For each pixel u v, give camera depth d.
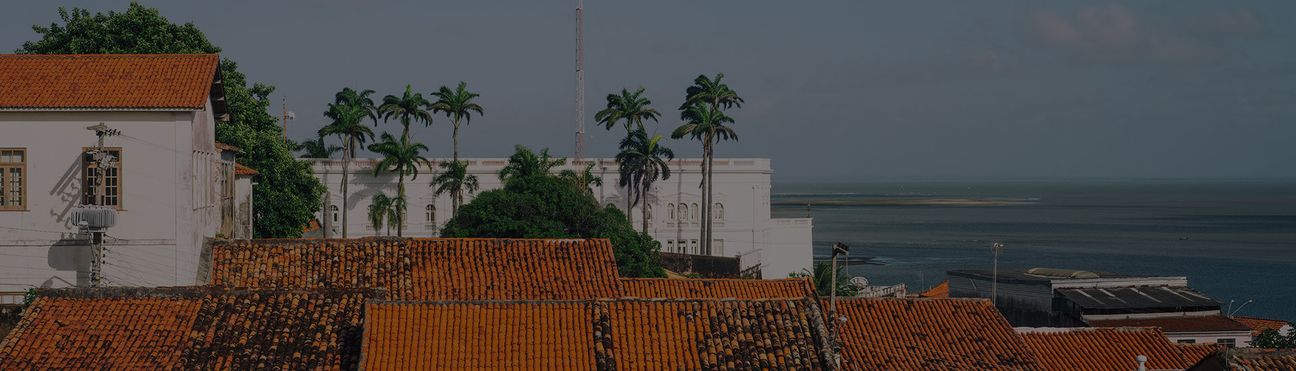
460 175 169.38
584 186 160.00
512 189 123.31
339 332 55.22
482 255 71.12
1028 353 67.38
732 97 166.75
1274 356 57.84
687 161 186.00
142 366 52.25
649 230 184.75
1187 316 113.19
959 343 67.94
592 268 71.12
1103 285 119.94
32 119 66.94
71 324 54.56
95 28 112.00
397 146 166.75
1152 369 72.50
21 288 67.06
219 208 80.06
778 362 53.28
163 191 67.50
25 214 67.06
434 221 180.88
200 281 67.81
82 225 66.25
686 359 53.03
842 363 62.16
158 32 113.19
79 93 67.38
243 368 52.44
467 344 52.97
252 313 56.06
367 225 180.38
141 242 67.19
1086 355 74.19
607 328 54.19
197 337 54.22
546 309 55.31
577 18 185.38
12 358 52.06
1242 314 187.00
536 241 72.94
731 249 186.38
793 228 193.00
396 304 54.72
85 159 67.19
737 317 55.78
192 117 67.81
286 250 69.75
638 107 168.50
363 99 193.38
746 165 187.00
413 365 51.59
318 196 128.75
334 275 67.88
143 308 55.94
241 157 115.25
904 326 69.12
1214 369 58.38
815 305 57.22
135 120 67.38
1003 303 124.81
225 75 116.75
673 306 56.09
